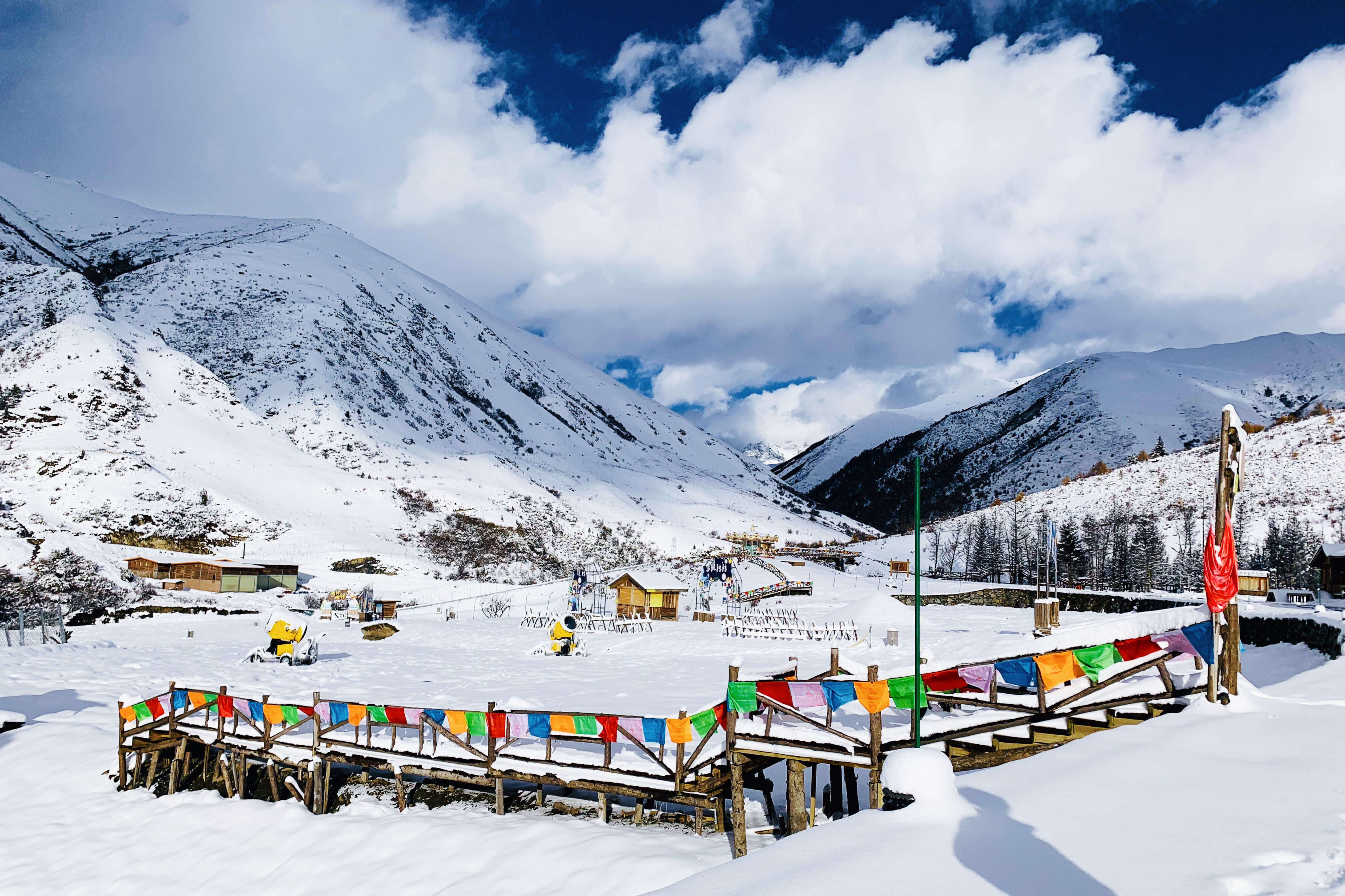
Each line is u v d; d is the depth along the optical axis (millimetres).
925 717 14586
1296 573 61656
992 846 7637
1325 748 10453
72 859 16688
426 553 94938
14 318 129375
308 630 43875
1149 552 70000
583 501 142000
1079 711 13344
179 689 20125
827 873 7227
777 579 76688
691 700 24672
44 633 42531
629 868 12977
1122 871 6945
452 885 13562
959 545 99688
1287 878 6621
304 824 16953
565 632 40156
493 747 16078
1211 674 13273
